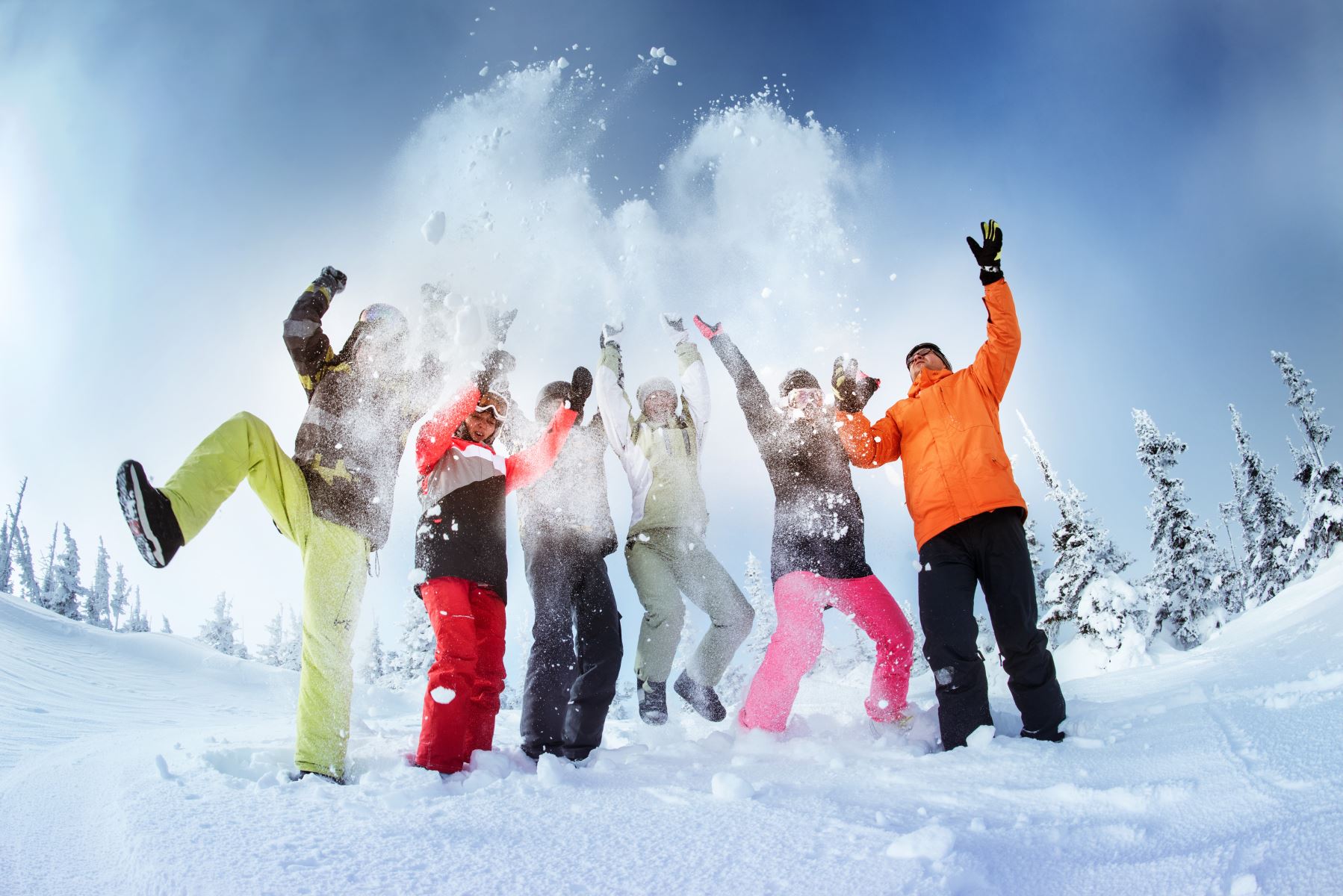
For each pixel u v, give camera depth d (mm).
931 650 2777
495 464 3205
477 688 2844
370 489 2771
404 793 1993
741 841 1458
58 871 1377
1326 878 1048
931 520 2924
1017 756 2186
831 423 3533
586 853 1407
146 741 3256
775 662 3135
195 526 2209
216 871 1270
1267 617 6047
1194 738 2057
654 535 3758
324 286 2857
